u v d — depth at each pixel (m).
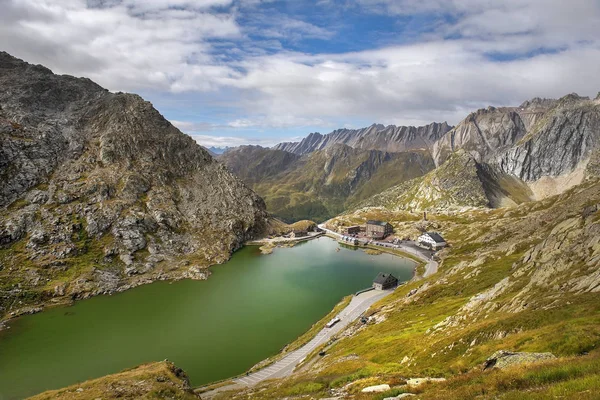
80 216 195.88
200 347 105.94
